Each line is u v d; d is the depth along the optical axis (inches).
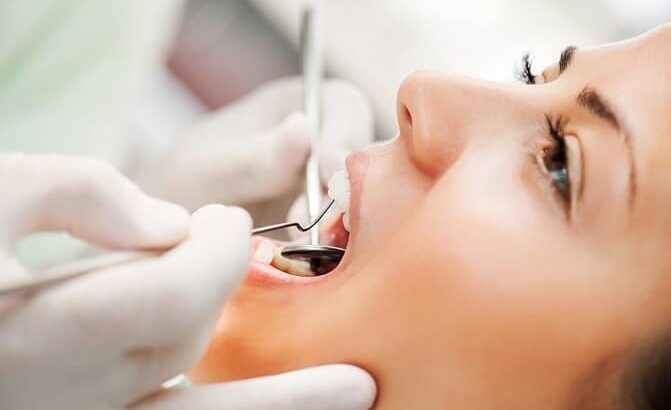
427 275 26.4
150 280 21.7
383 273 27.1
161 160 57.8
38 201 23.0
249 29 69.8
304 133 47.3
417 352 26.5
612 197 25.7
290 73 70.4
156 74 68.4
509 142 28.3
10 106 55.2
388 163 30.4
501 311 25.6
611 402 25.9
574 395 25.8
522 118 28.6
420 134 29.0
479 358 25.9
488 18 66.0
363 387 26.7
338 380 26.1
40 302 21.1
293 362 28.3
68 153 55.2
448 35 66.1
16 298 21.5
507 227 26.2
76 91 56.1
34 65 55.4
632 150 25.7
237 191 52.0
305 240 35.9
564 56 31.0
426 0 67.4
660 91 26.5
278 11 68.9
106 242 23.5
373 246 28.8
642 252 25.4
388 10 67.5
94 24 56.0
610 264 25.6
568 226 26.3
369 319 27.1
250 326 29.1
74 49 55.9
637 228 25.5
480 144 28.3
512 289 25.6
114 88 56.9
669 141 25.6
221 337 29.4
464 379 26.1
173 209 24.4
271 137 50.1
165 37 59.9
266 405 25.0
